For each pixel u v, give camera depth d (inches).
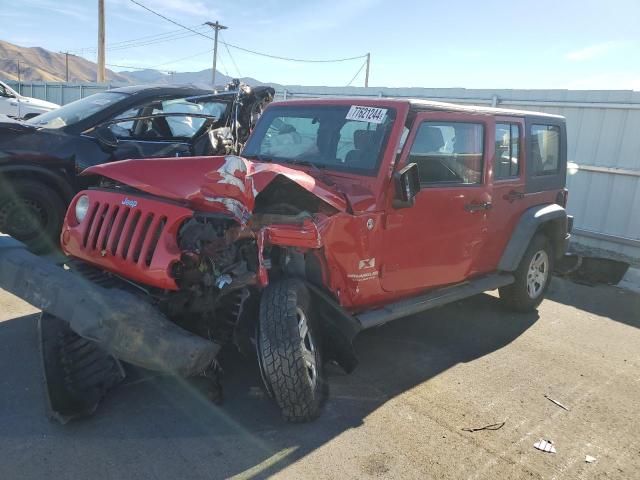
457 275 190.1
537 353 190.7
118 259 133.3
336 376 162.2
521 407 152.2
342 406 145.6
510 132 204.7
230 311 144.6
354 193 153.6
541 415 148.7
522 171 211.5
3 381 143.5
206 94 281.9
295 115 186.7
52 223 244.5
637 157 322.0
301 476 116.4
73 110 266.7
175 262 127.0
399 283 168.4
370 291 160.1
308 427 134.4
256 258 137.9
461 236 184.2
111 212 138.1
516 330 212.1
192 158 137.7
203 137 258.8
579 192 348.8
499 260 210.1
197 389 148.6
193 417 135.6
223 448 124.2
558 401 157.2
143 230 131.4
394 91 432.1
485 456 128.0
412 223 165.3
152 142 259.3
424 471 120.9
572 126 347.9
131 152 251.1
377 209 154.3
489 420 143.9
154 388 147.6
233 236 134.3
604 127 334.0
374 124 164.2
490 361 181.2
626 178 326.3
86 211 144.6
